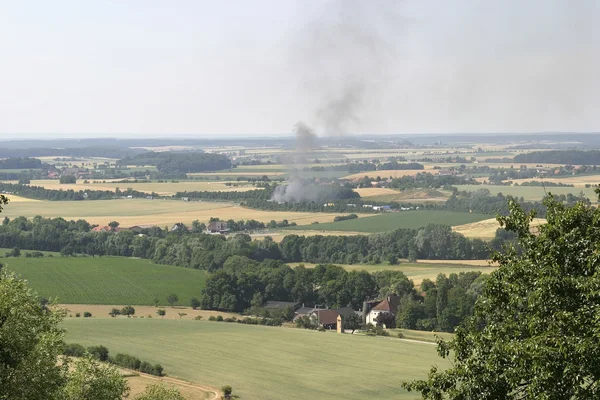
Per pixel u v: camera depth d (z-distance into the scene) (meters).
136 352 144.38
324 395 117.69
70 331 163.00
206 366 136.25
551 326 35.12
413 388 40.41
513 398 37.12
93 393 61.88
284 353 148.88
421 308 185.50
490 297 40.69
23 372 48.84
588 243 37.53
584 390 32.62
